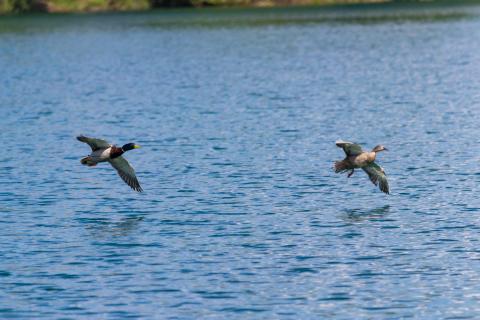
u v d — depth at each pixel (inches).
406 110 2086.6
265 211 1242.6
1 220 1227.2
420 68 2962.6
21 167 1563.7
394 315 881.5
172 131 1883.6
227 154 1626.5
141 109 2225.6
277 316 882.1
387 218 1197.1
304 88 2534.5
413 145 1673.2
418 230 1141.1
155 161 1585.9
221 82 2738.7
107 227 1183.6
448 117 1967.3
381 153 1615.4
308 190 1354.6
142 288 959.6
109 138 1834.4
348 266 1015.6
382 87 2502.5
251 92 2479.1
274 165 1524.4
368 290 944.9
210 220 1204.5
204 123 1974.7
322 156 1589.6
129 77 2972.4
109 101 2393.0
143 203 1300.4
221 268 1015.6
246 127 1908.2
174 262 1037.8
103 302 922.7
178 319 877.8
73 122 2053.4
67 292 951.0
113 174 1487.5
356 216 1210.6
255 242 1105.4
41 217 1238.9
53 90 2679.6
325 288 951.6
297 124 1927.9
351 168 1061.1
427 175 1432.1
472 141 1688.0
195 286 962.1
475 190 1330.0
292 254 1058.1
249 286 960.3
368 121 1948.8
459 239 1100.5
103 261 1046.4
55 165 1573.6
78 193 1370.6
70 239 1133.7
